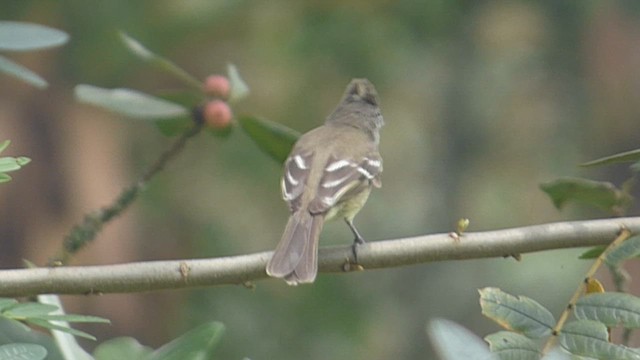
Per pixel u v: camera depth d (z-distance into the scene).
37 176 13.35
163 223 13.18
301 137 7.92
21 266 13.41
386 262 6.38
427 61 13.69
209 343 5.46
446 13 13.60
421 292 13.40
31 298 6.32
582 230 6.16
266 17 13.28
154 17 12.87
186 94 7.30
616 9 14.08
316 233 7.02
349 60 13.39
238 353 12.80
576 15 14.00
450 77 13.85
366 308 13.07
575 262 13.25
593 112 14.23
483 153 14.05
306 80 13.40
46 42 6.41
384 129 13.83
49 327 5.16
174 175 13.30
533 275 13.20
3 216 13.35
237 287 13.02
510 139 14.08
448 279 13.44
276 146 7.57
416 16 13.48
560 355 4.91
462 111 13.97
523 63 13.99
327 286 12.96
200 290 13.09
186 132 7.25
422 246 6.31
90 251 12.82
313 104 13.37
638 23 14.11
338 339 12.95
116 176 13.44
